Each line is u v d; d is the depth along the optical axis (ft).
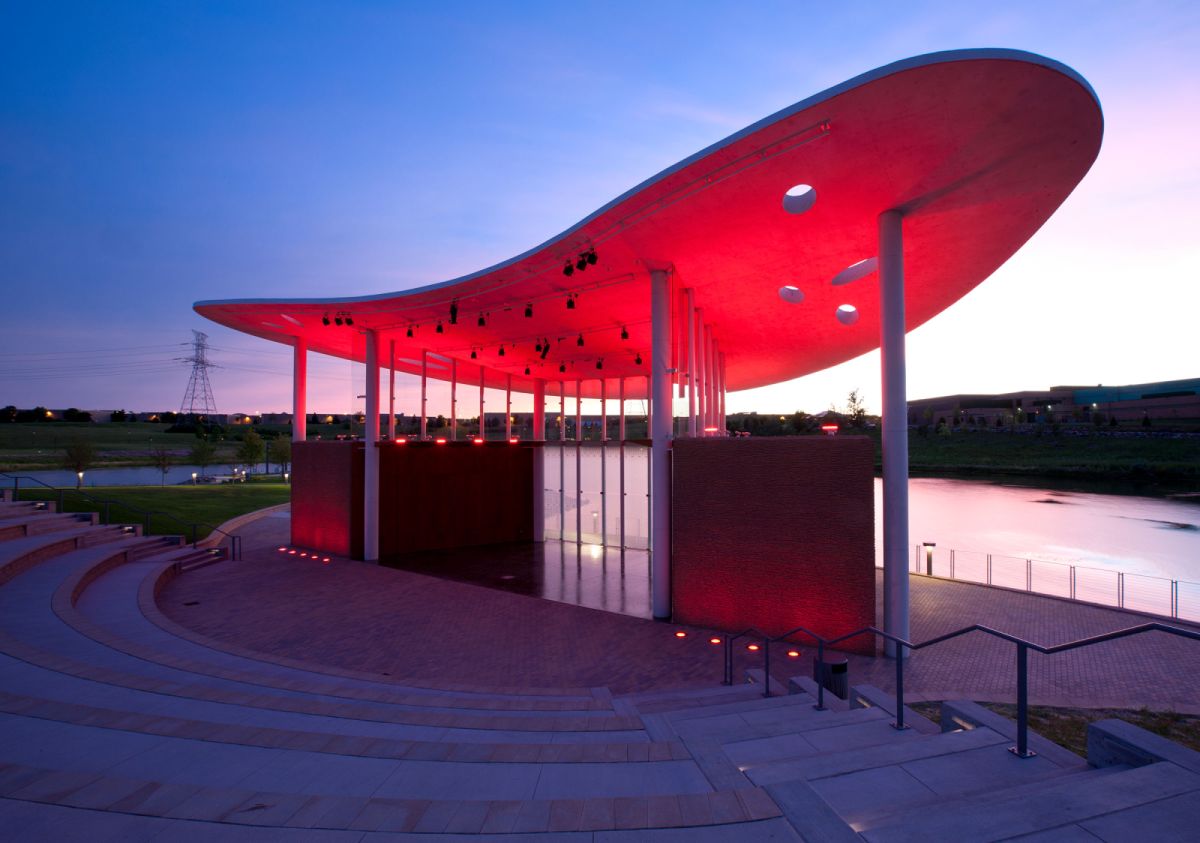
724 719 20.01
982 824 9.28
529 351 70.69
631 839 9.41
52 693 18.85
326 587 51.21
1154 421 197.88
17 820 9.80
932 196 31.83
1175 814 9.36
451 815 10.03
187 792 10.78
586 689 28.25
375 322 60.49
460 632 39.50
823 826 9.51
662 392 43.09
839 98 24.14
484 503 75.51
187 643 31.86
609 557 67.72
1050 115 25.03
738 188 30.86
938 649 35.14
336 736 14.48
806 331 58.80
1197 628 38.65
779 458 37.91
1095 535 93.09
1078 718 24.44
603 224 35.17
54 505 64.90
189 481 165.37
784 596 37.50
